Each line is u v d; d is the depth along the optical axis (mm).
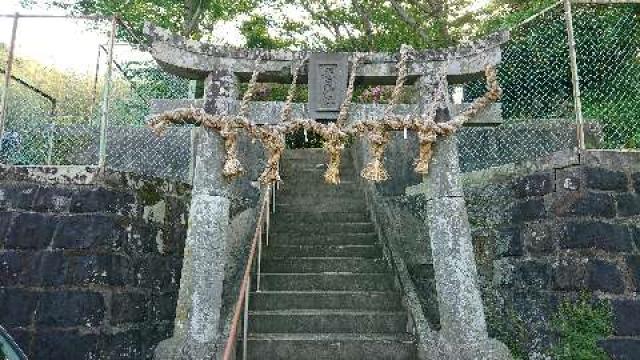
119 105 8719
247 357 4992
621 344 4578
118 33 8430
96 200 5031
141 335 5148
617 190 5031
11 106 8562
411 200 7402
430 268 6727
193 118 4500
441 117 4934
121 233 5098
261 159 7863
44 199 4984
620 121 6938
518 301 5387
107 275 4879
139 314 5164
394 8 11602
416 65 5090
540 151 7012
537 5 7797
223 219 4598
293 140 12273
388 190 8141
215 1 11484
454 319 4484
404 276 6109
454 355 4387
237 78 5035
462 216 4711
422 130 4602
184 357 4195
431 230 4762
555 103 7613
